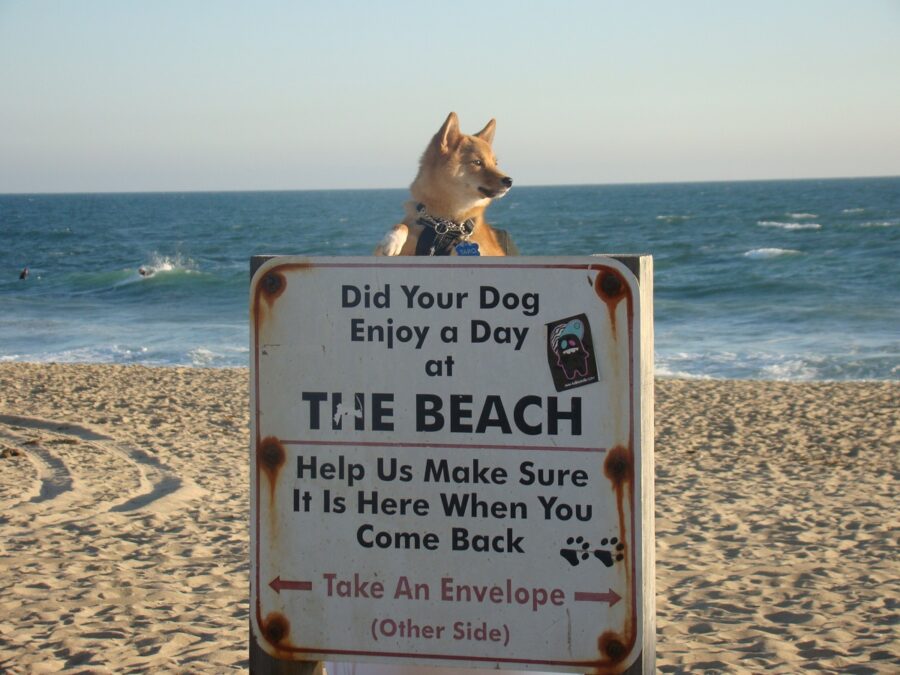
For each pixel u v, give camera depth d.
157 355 16.77
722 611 4.31
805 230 48.72
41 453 8.08
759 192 135.75
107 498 6.55
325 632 2.19
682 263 32.75
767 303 22.16
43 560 5.04
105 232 67.94
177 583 4.69
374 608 2.17
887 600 4.42
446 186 4.05
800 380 13.71
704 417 10.05
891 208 71.31
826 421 9.73
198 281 29.22
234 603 4.39
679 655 3.74
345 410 2.18
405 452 2.17
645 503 2.12
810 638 3.90
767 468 7.77
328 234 62.31
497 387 2.14
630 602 2.10
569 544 2.12
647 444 2.15
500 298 2.13
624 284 2.09
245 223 80.38
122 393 11.38
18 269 37.16
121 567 4.94
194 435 9.02
